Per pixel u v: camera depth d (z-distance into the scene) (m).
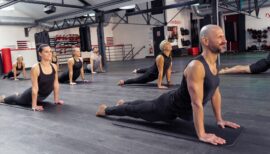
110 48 15.87
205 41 1.57
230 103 2.72
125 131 2.06
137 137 1.91
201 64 1.56
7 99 3.44
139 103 2.08
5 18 10.86
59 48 13.53
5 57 10.56
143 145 1.75
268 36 12.86
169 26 13.81
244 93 3.18
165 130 1.98
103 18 9.00
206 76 1.58
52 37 13.41
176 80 4.77
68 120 2.51
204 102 1.76
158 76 3.98
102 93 3.91
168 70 4.09
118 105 2.31
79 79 6.01
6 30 12.01
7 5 7.93
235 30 13.64
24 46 12.59
